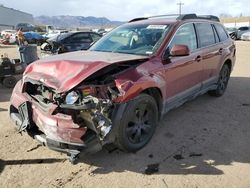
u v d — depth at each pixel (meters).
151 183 3.46
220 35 6.52
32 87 4.13
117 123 3.66
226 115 5.64
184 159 3.97
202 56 5.47
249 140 4.56
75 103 3.44
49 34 32.78
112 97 3.66
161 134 4.73
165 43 4.63
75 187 3.40
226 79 7.03
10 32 31.98
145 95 4.04
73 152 3.44
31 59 8.93
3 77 8.38
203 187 3.38
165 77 4.45
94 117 3.40
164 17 5.65
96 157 4.01
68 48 12.45
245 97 6.89
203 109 5.95
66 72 3.71
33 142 4.46
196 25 5.57
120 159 3.96
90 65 3.70
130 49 4.77
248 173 3.66
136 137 4.09
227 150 4.23
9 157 4.04
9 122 5.28
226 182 3.47
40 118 3.64
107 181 3.50
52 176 3.61
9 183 3.48
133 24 5.41
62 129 3.45
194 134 4.75
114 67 3.88
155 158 3.99
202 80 5.68
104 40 5.32
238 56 15.18
